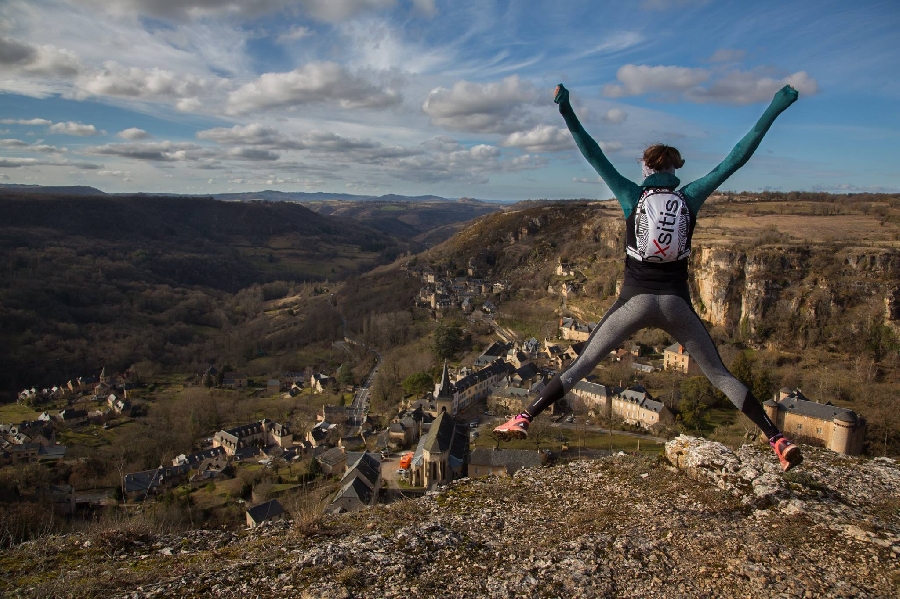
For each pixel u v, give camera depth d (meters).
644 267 4.88
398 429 63.84
